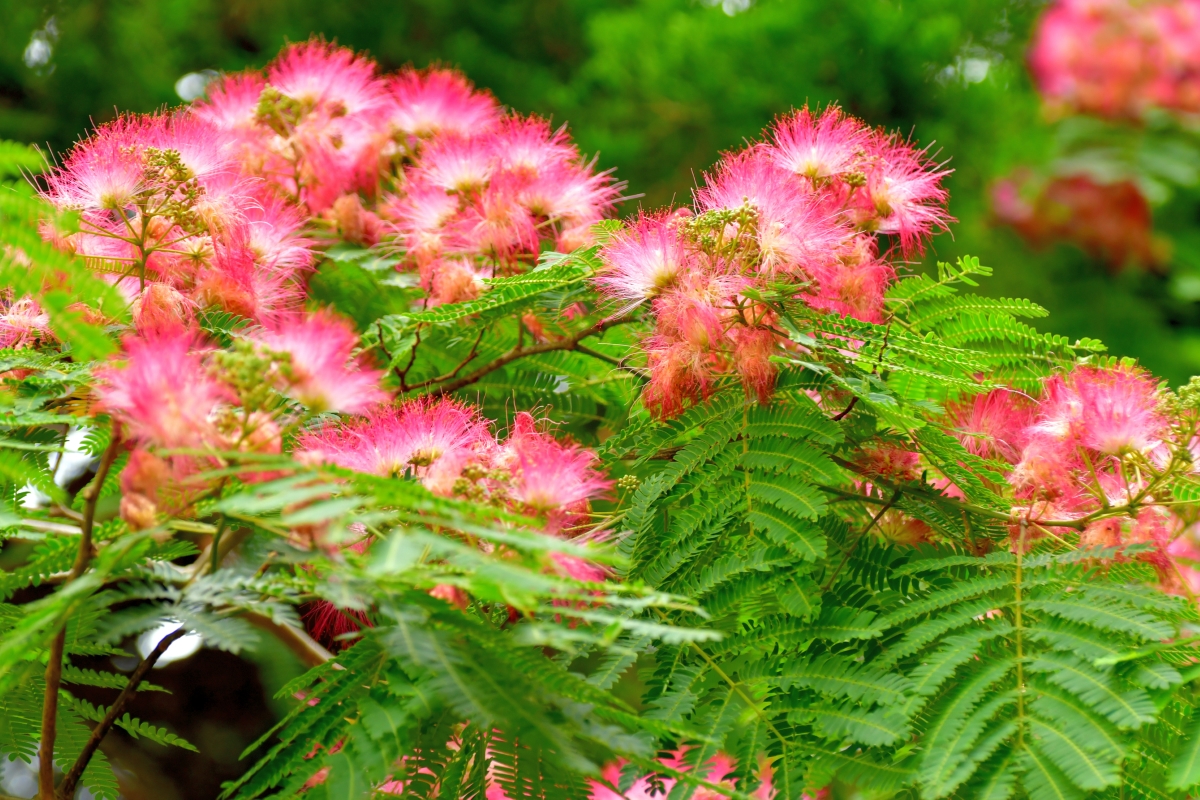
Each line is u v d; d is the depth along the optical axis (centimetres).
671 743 158
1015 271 250
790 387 166
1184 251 233
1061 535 168
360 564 152
